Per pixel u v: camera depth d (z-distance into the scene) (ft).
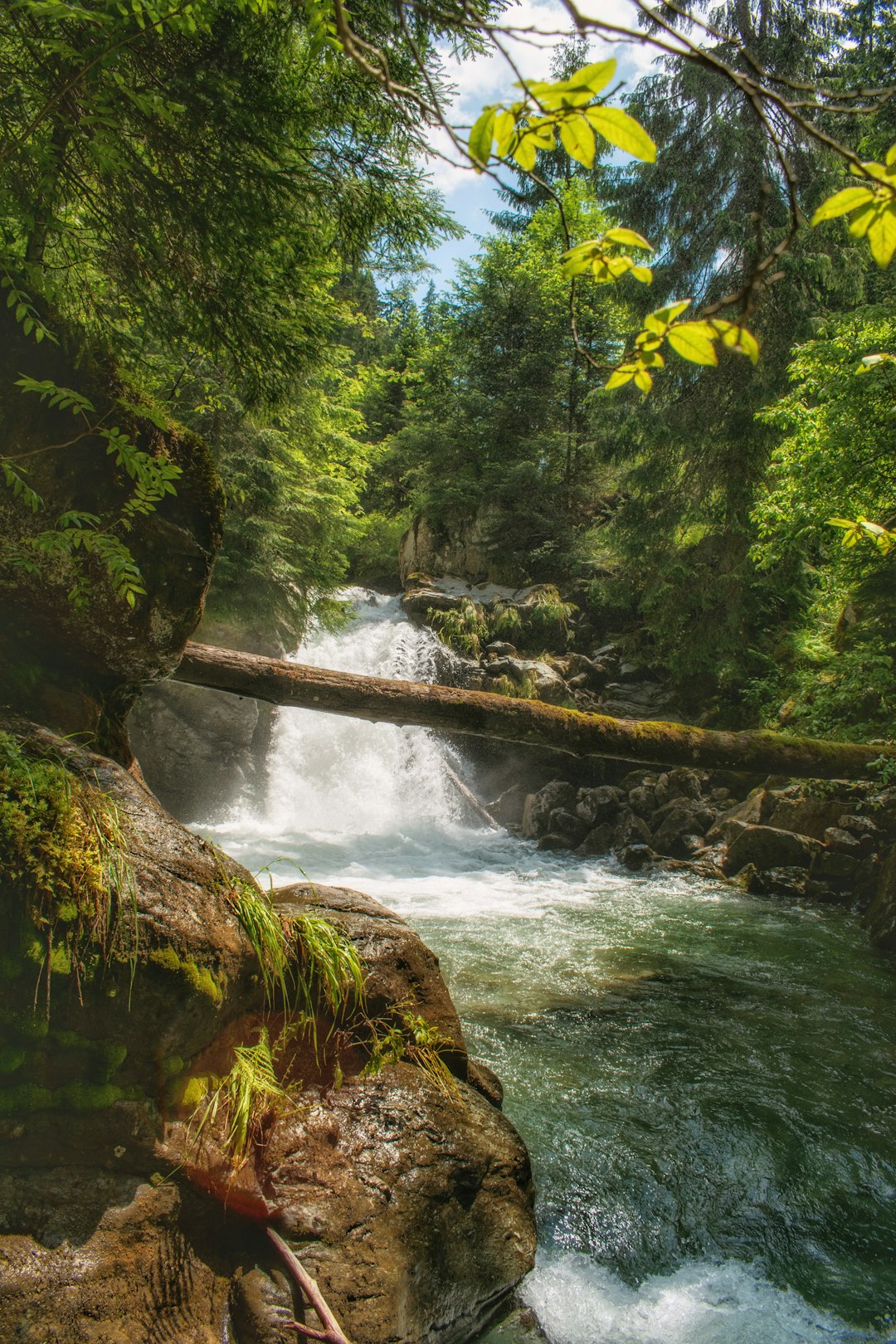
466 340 71.15
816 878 32.63
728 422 48.52
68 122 10.95
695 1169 13.43
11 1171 7.69
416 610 61.00
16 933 8.11
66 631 12.82
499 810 47.11
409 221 16.61
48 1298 7.04
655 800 42.93
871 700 35.35
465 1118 11.24
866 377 26.04
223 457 39.09
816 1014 19.99
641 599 56.59
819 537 32.76
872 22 47.37
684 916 29.09
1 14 9.84
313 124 14.78
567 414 71.05
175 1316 7.55
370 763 49.57
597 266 3.83
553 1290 10.53
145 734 42.55
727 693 52.37
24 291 12.15
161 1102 8.66
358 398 56.44
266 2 10.42
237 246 14.57
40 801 8.92
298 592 46.62
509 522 67.46
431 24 11.76
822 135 3.11
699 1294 10.85
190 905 9.57
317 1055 10.70
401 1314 8.68
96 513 12.48
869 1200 12.91
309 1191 9.22
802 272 44.42
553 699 51.98
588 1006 20.11
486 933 26.32
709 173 48.39
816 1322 10.43
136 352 15.20
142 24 9.12
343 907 13.17
